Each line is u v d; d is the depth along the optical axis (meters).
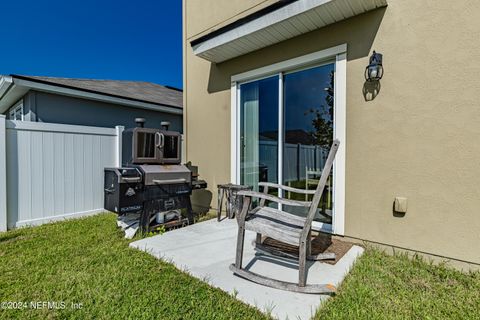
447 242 2.60
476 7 2.44
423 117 2.71
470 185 2.48
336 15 3.09
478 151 2.44
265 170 4.12
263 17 3.35
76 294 2.06
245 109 4.44
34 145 4.18
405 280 2.31
